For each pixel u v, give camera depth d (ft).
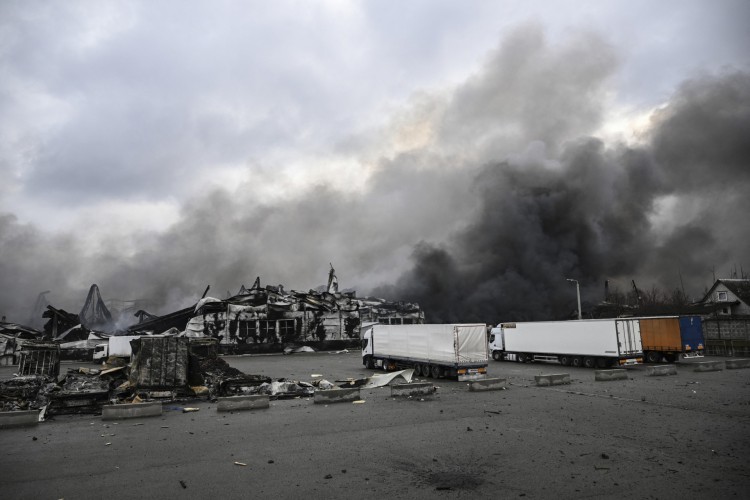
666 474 26.76
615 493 23.81
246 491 24.80
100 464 30.42
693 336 100.32
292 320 177.99
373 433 38.75
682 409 47.65
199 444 35.78
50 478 27.45
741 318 141.08
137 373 61.41
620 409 48.24
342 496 23.90
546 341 107.55
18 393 59.67
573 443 34.32
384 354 99.19
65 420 47.62
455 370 77.77
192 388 61.67
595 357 97.60
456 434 37.88
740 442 33.94
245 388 65.31
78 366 140.46
